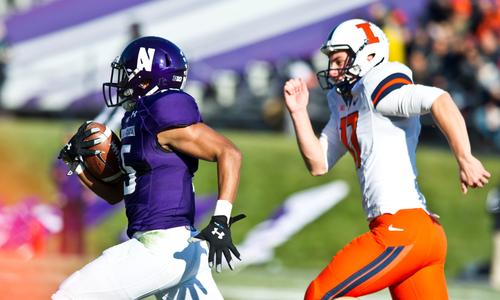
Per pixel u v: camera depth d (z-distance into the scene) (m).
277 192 40.88
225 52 45.22
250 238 38.91
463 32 48.94
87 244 36.31
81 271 14.83
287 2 45.69
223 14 45.41
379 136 15.80
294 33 45.59
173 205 14.96
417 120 16.00
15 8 45.12
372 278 15.38
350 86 16.38
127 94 15.65
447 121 14.74
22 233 34.28
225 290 30.19
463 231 41.69
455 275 39.88
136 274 14.70
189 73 44.81
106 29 44.66
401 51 44.53
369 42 16.31
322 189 41.00
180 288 15.16
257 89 47.81
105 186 16.53
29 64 45.00
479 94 48.25
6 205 37.50
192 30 45.09
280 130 47.34
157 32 44.69
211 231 14.20
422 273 15.72
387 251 15.33
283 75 46.66
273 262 38.28
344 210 40.56
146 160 15.01
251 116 47.69
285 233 39.25
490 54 48.78
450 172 43.84
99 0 44.72
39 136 42.59
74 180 35.22
